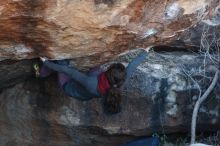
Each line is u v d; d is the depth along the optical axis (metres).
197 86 6.31
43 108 6.20
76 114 6.20
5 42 4.34
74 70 4.81
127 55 5.42
